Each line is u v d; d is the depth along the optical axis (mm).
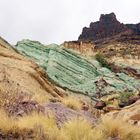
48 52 63844
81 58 67750
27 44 64625
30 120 7441
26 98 10273
